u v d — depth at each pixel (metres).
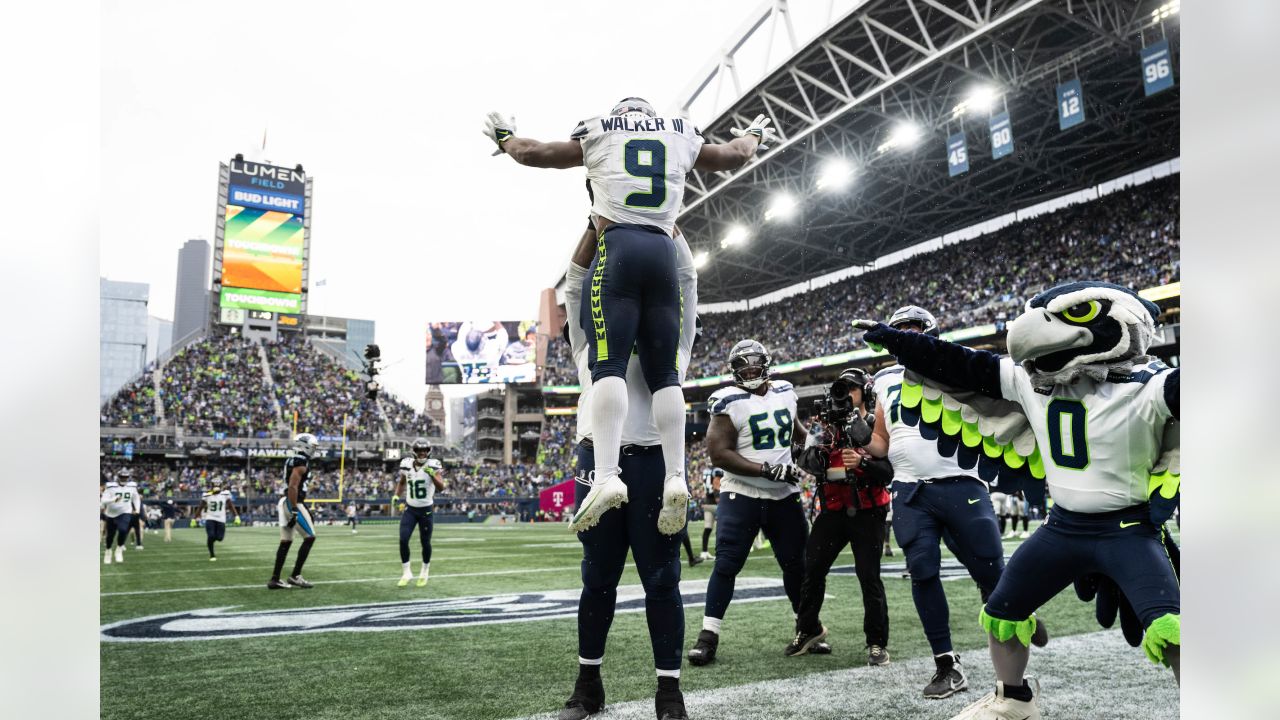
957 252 41.19
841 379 4.09
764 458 4.41
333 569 10.37
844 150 33.56
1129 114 30.50
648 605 2.83
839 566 9.34
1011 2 24.67
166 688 3.44
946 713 2.87
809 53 28.00
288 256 50.06
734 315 53.22
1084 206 36.38
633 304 2.64
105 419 44.00
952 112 29.67
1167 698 3.07
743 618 5.38
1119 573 2.11
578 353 2.99
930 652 4.15
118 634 4.93
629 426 2.82
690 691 3.27
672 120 2.82
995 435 2.49
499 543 17.34
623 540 2.89
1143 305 2.12
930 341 2.49
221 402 48.03
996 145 27.36
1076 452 2.18
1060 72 26.61
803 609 4.11
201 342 51.94
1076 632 4.59
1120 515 2.14
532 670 3.75
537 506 42.88
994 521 3.59
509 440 57.06
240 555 13.77
